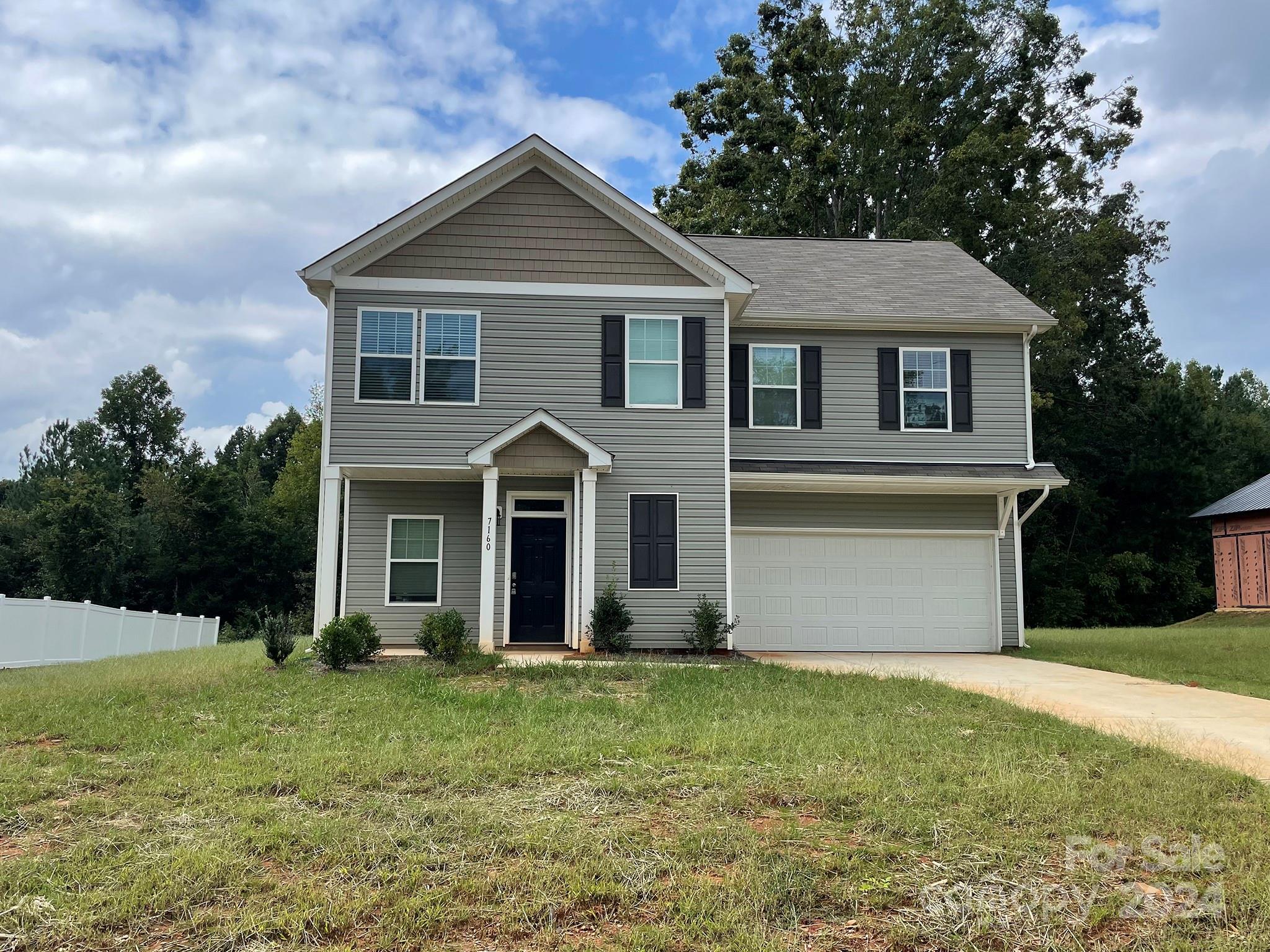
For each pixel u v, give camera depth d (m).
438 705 10.79
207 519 47.97
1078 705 11.66
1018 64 38.91
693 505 16.78
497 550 16.84
